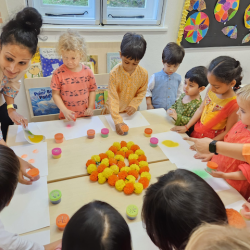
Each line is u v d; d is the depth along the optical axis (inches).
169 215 17.3
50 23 67.5
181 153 43.2
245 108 31.7
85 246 15.6
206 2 79.2
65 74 53.7
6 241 21.3
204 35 86.9
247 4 86.0
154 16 79.5
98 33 72.4
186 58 91.1
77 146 43.0
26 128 44.6
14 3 60.1
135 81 54.2
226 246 11.4
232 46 94.8
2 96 52.7
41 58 68.4
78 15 70.8
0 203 20.3
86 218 16.6
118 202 31.9
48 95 73.4
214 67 41.1
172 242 18.0
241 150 32.0
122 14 75.7
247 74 106.1
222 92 43.4
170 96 68.5
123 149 42.2
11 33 33.1
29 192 32.0
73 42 48.4
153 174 37.5
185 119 53.7
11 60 35.7
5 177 19.8
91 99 59.9
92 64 75.2
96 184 34.7
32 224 27.5
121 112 57.4
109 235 15.7
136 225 28.5
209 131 50.9
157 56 85.8
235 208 31.6
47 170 36.4
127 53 45.3
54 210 29.8
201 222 16.4
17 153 39.5
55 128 48.1
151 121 54.1
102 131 46.1
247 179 33.8
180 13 79.3
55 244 24.4
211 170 37.3
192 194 17.6
